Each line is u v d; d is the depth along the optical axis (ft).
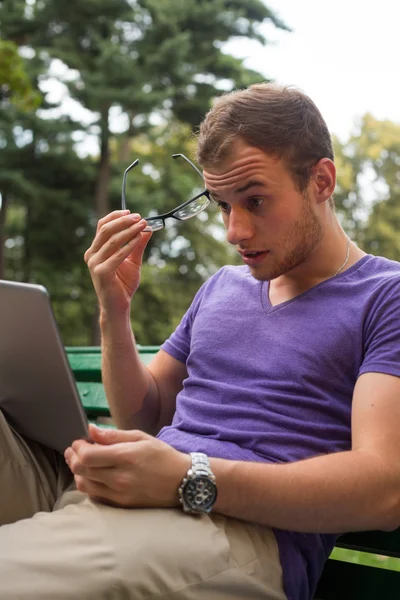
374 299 5.59
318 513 4.87
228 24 97.04
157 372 7.01
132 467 4.87
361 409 5.16
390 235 118.42
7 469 5.97
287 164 5.66
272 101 5.68
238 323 6.13
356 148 122.01
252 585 4.90
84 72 86.84
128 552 4.58
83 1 90.74
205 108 96.07
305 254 5.87
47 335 5.15
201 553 4.74
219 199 5.82
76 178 92.32
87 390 8.45
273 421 5.55
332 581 5.95
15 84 56.85
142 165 103.86
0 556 4.58
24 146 89.76
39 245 93.50
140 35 95.45
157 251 105.29
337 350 5.56
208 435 5.74
